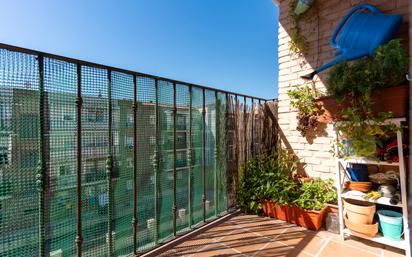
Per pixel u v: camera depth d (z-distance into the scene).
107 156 1.60
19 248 1.24
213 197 2.58
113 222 1.65
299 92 2.71
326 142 2.64
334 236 2.17
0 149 1.18
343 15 2.55
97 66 1.54
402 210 1.88
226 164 2.75
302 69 2.88
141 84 1.82
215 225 2.45
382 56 1.75
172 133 2.08
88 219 1.52
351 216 2.03
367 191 2.07
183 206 2.21
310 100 2.63
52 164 1.35
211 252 1.91
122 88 1.69
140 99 1.81
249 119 3.11
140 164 1.82
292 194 2.54
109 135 1.61
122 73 1.69
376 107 1.82
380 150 1.93
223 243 2.06
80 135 1.46
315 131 2.73
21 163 1.25
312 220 2.30
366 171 2.16
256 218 2.64
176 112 2.11
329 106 2.17
